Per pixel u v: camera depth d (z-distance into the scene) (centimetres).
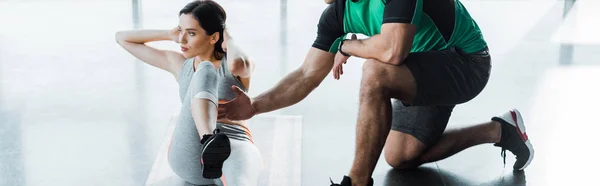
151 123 321
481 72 266
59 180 263
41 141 298
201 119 239
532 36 469
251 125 310
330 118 330
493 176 271
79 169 272
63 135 305
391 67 246
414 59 253
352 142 304
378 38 247
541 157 288
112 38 456
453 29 259
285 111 336
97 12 520
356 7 259
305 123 323
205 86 242
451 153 276
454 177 270
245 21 495
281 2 550
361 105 243
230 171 237
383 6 251
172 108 340
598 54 431
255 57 419
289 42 449
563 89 371
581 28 488
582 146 300
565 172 275
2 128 312
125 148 292
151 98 352
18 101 346
